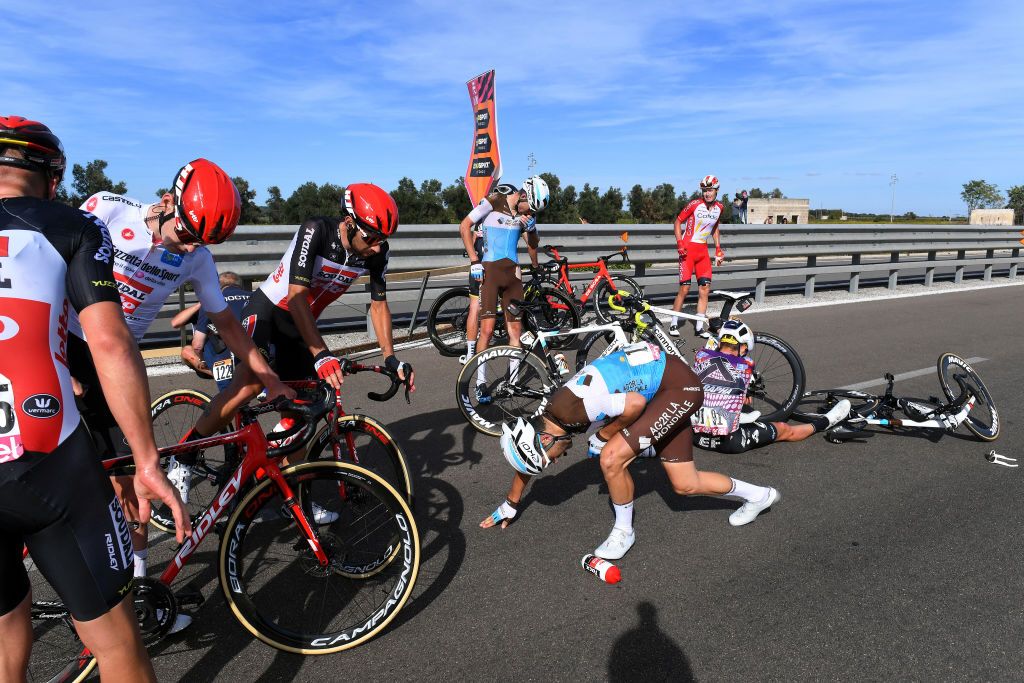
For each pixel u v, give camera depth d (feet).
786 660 7.93
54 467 5.16
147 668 5.73
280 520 10.96
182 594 8.46
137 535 8.15
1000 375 21.03
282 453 8.04
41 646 7.82
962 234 45.88
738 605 9.08
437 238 26.05
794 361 16.25
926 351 24.12
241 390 9.62
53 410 5.18
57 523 5.19
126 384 5.38
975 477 13.42
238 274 21.94
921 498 12.44
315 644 8.07
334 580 9.55
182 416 13.37
